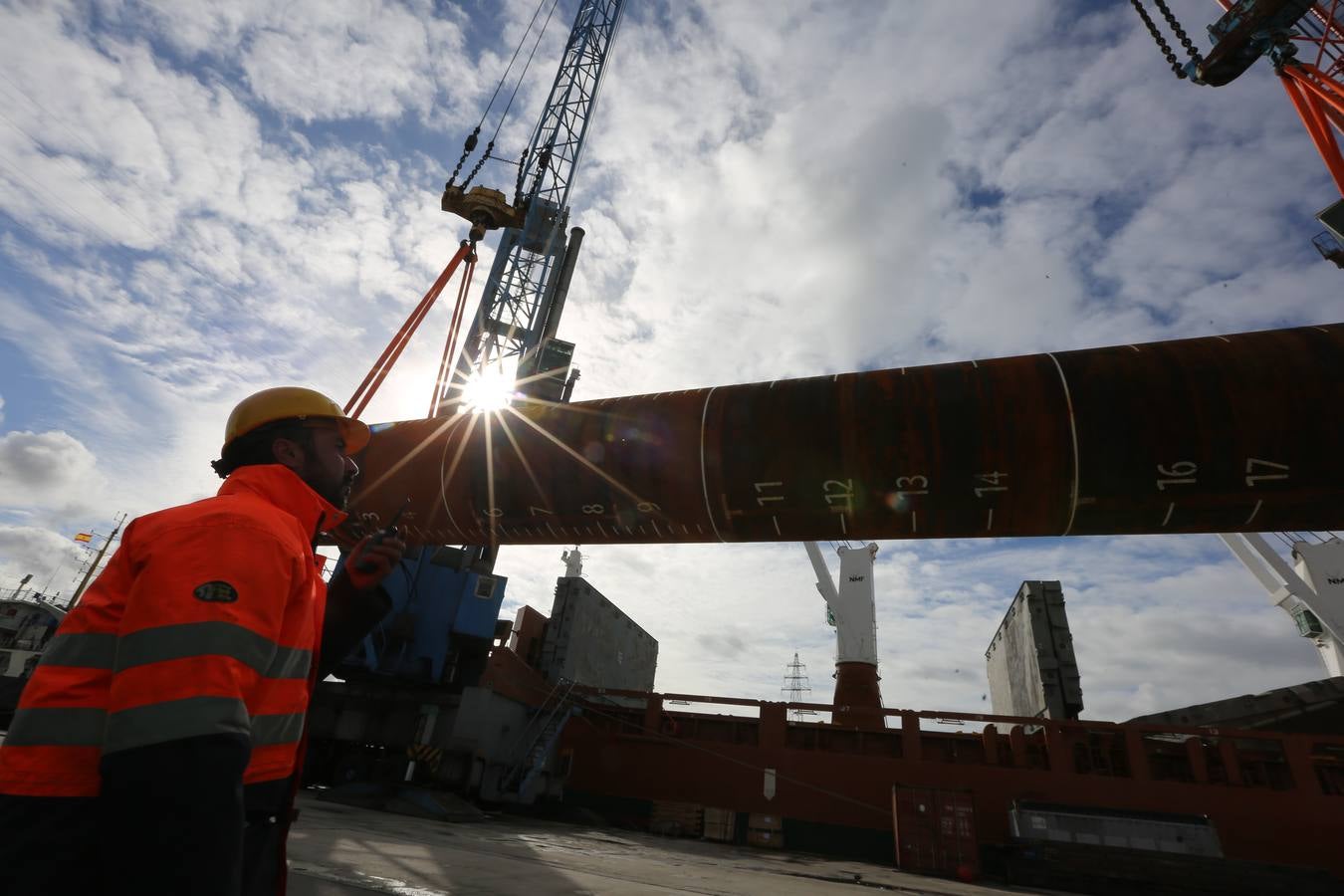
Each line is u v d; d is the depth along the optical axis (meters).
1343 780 20.50
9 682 23.11
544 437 7.91
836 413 6.65
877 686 46.69
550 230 32.69
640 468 7.32
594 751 24.88
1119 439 5.72
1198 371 5.70
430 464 8.50
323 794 17.38
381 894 4.49
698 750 24.34
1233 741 21.81
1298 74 14.88
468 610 20.06
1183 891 17.06
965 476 6.18
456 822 15.16
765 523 7.07
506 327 31.23
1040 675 32.41
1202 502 5.65
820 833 22.27
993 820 21.41
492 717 20.09
